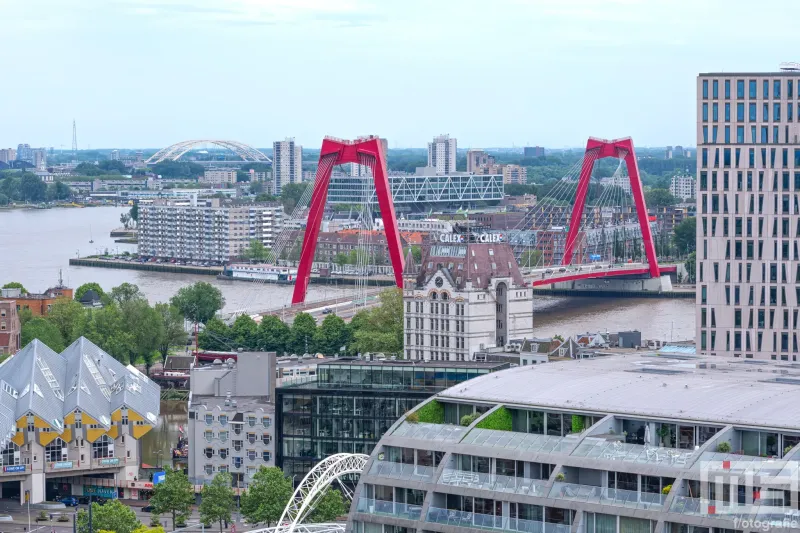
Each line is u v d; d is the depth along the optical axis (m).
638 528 183.88
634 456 187.25
